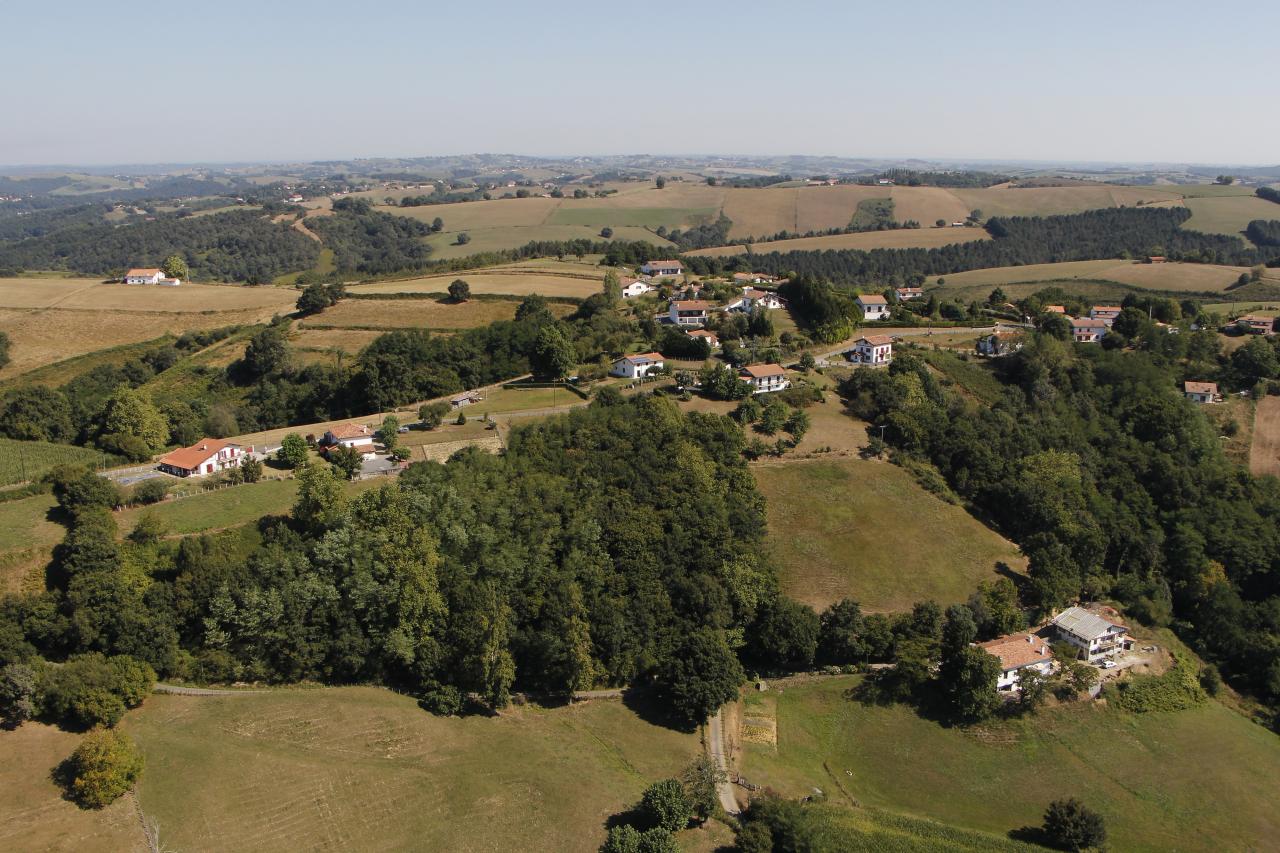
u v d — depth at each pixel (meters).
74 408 135.88
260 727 72.81
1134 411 139.75
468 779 70.19
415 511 89.62
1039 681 87.25
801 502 112.19
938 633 91.12
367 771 69.50
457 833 64.81
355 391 143.12
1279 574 110.50
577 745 76.31
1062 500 114.50
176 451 110.94
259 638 79.62
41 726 68.88
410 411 137.88
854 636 90.50
